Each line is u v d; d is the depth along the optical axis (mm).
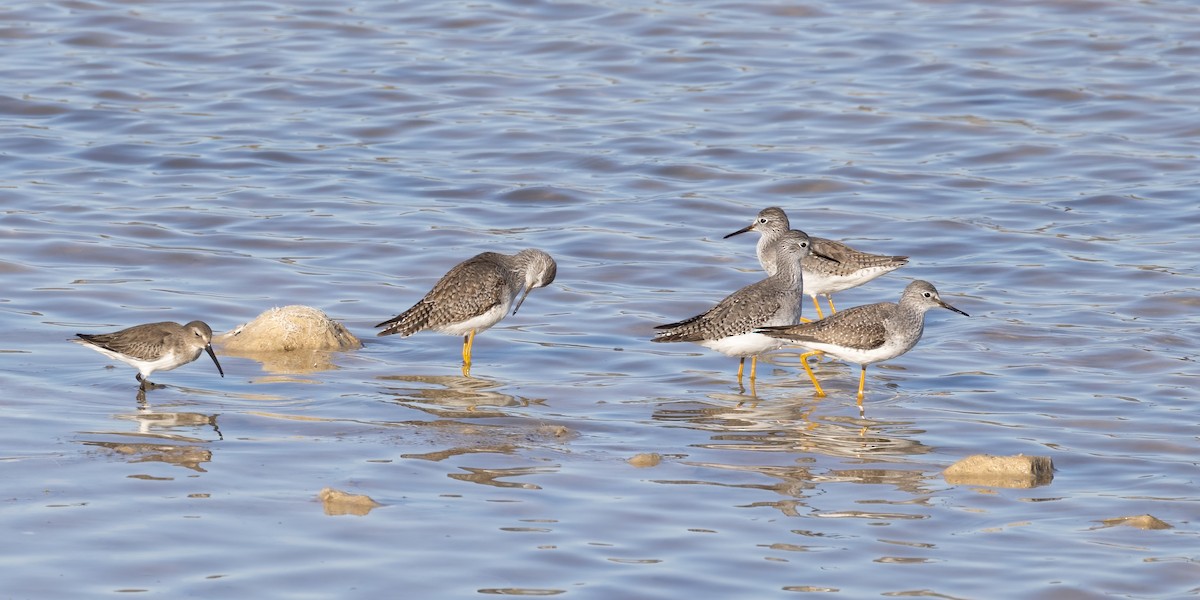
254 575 10773
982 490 12984
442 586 10703
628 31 34625
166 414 14539
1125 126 28406
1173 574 11133
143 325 15508
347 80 31109
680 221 23672
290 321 17297
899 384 16609
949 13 35969
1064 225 23281
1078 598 10734
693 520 12109
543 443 14023
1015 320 18906
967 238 22797
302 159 26312
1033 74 31453
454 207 24047
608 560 11234
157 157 26094
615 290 20359
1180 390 16062
